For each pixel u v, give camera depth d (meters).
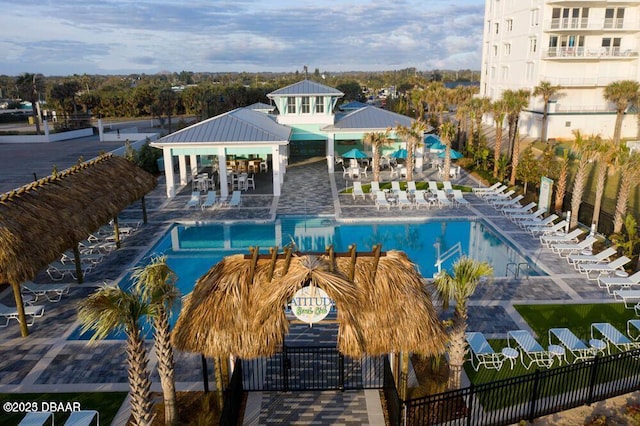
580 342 12.41
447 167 30.55
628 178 19.23
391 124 34.41
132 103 80.94
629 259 17.33
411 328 9.21
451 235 23.41
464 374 11.71
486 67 62.22
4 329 14.04
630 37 47.28
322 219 25.28
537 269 18.77
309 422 10.00
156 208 27.08
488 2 60.66
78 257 17.09
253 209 26.62
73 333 13.80
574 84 47.56
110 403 10.69
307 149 44.56
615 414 10.02
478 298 15.88
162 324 9.13
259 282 9.27
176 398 10.09
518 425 9.75
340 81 126.81
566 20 46.34
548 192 23.92
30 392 11.09
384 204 26.33
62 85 77.44
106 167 21.08
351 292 8.84
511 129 36.09
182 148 28.61
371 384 11.18
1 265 12.27
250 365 11.97
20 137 52.59
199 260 20.55
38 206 14.78
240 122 30.06
